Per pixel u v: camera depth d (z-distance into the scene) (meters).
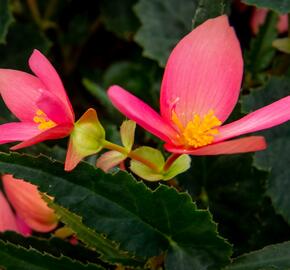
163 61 0.40
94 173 0.29
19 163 0.29
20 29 0.41
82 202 0.30
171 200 0.29
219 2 0.32
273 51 0.38
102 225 0.30
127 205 0.30
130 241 0.30
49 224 0.34
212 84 0.30
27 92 0.31
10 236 0.33
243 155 0.35
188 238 0.30
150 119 0.28
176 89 0.30
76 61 0.44
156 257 0.31
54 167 0.29
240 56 0.30
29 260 0.31
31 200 0.34
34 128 0.30
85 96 0.44
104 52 0.44
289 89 0.35
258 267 0.30
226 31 0.30
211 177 0.35
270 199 0.35
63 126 0.29
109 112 0.41
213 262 0.30
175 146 0.29
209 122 0.29
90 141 0.29
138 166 0.30
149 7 0.40
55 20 0.43
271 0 0.34
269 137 0.34
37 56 0.30
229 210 0.35
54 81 0.29
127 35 0.43
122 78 0.42
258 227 0.35
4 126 0.30
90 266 0.31
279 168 0.34
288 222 0.34
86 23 0.43
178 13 0.40
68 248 0.33
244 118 0.29
